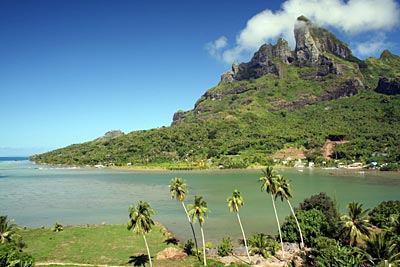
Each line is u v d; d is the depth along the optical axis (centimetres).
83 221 11050
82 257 7194
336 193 15788
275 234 9144
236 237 8969
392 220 6869
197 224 10469
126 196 16338
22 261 5359
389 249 5134
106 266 6681
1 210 12988
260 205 13412
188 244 8038
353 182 19975
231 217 11331
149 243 8225
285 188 7494
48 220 11250
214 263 6750
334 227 7169
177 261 6988
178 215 11844
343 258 5200
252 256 7281
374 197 14625
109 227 9731
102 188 19525
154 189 18925
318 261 5462
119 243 8206
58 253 7456
